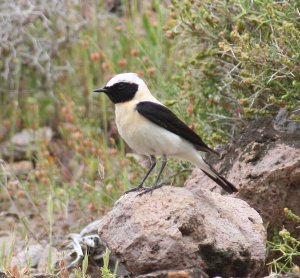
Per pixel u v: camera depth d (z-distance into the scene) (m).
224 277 9.98
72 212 15.27
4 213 15.62
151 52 17.30
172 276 9.40
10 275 10.57
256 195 11.58
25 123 18.36
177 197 10.02
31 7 18.75
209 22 13.35
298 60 11.95
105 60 18.09
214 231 9.95
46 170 15.87
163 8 17.20
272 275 9.66
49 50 19.16
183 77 14.23
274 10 12.41
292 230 11.59
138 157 16.55
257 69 12.39
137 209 9.98
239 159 12.05
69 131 17.53
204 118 13.91
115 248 9.96
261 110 12.62
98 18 19.19
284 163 11.50
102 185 14.87
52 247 13.57
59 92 18.80
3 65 19.11
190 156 11.20
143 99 11.02
